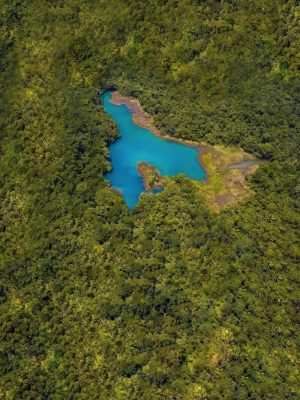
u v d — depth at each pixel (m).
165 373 70.19
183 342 72.25
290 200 85.94
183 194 87.56
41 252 86.00
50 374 77.00
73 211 88.19
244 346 70.50
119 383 72.31
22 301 83.44
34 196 91.94
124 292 77.69
